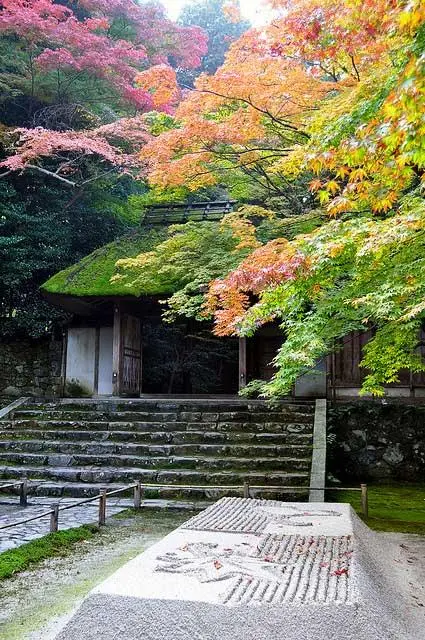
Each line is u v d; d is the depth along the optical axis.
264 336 14.95
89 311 14.49
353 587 2.92
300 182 11.16
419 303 5.24
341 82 7.68
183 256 10.50
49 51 14.35
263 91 8.17
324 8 6.05
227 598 2.75
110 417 11.35
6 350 15.81
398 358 6.59
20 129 13.25
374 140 4.15
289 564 3.38
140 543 5.98
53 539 5.77
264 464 9.25
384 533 6.44
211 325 17.03
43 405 12.16
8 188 15.02
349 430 11.19
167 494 8.51
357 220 5.80
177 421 11.05
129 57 15.80
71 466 9.73
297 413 10.90
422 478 10.80
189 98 8.52
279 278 5.49
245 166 10.34
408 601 3.70
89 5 17.31
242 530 4.36
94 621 2.74
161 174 9.26
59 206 16.61
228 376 19.80
